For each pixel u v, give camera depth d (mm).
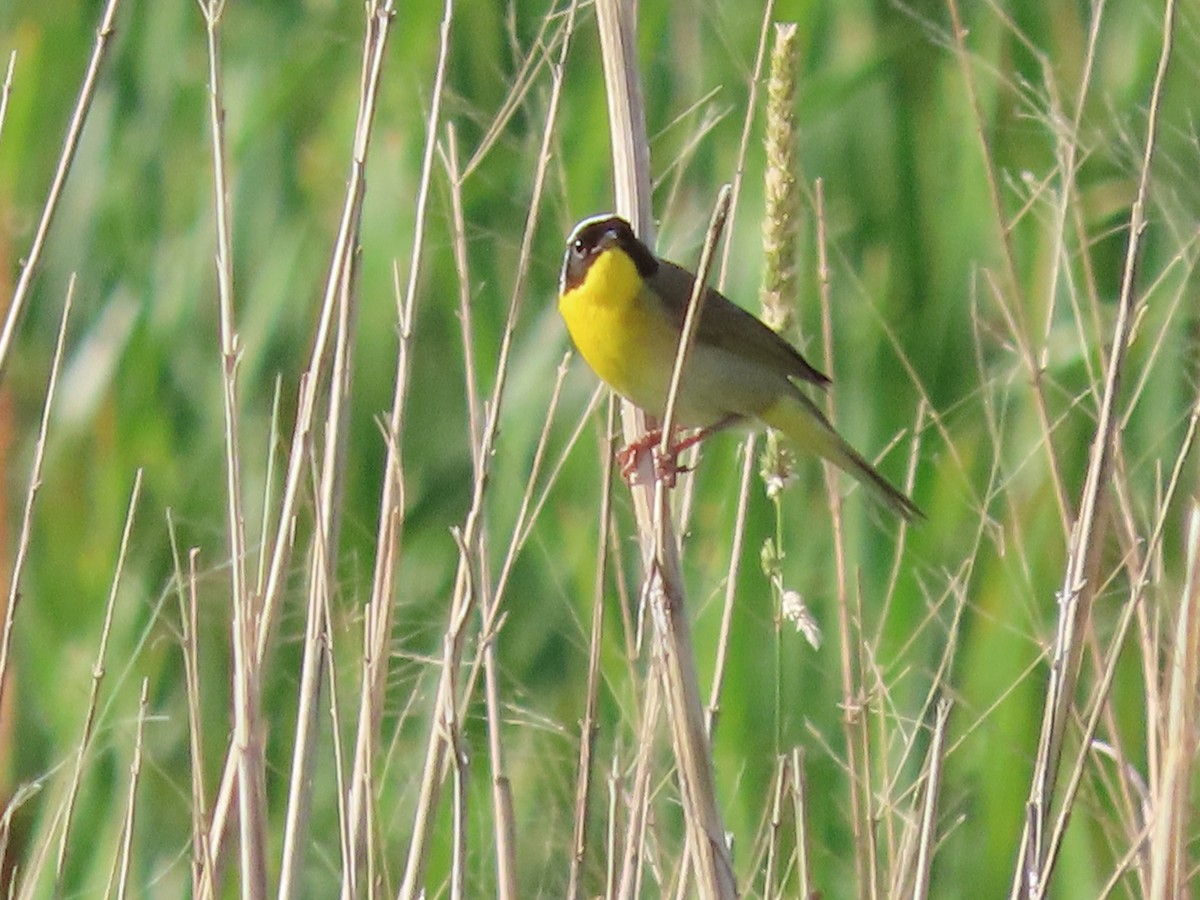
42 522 11797
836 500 8734
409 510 12047
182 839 10602
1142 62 12023
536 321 11977
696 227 11523
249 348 12273
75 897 10281
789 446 8008
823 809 10352
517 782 10492
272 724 10867
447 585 11844
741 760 10398
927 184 12328
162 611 11391
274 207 12672
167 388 12352
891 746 9375
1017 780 10164
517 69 10031
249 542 11641
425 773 7219
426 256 12039
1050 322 8484
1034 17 12180
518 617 11258
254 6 12977
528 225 7613
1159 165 11523
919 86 12555
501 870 7168
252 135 12586
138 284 12570
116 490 11875
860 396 11812
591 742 7324
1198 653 6793
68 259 12555
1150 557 7000
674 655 7102
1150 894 7043
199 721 7438
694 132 11805
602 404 11211
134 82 12930
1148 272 11258
